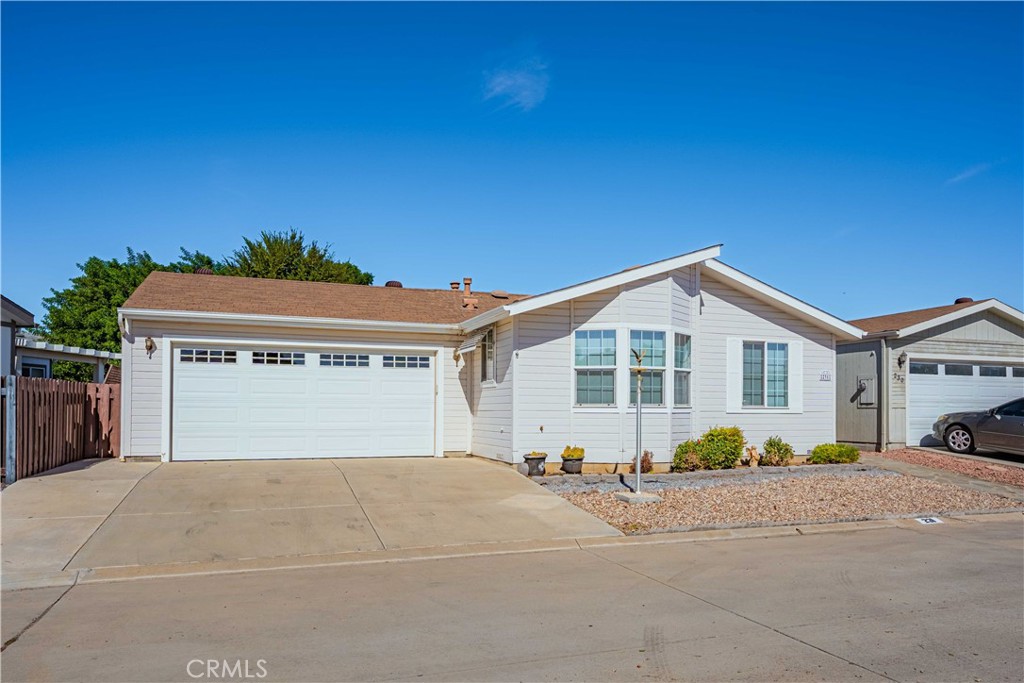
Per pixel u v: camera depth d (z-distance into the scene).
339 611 6.52
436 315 16.98
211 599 6.88
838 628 6.11
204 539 8.88
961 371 19.84
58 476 11.99
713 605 6.75
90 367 35.84
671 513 10.91
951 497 12.83
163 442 14.28
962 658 5.45
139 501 10.48
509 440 14.17
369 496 11.32
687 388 15.32
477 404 15.98
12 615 6.36
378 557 8.52
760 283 16.11
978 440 17.41
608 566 8.29
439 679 5.00
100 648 5.55
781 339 16.72
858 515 11.14
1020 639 5.88
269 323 14.91
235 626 6.09
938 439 18.53
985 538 10.09
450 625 6.14
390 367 15.99
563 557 8.73
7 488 10.91
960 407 19.77
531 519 10.34
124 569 7.81
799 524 10.57
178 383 14.55
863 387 19.27
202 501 10.64
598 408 14.27
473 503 11.12
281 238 37.19
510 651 5.54
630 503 11.46
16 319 17.77
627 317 14.32
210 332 14.68
